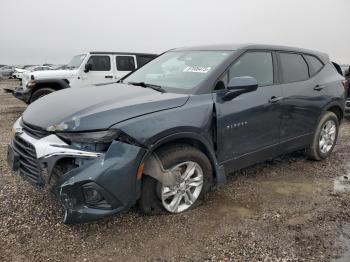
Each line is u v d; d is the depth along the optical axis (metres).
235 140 3.82
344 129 7.93
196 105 3.43
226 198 3.91
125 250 2.91
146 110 3.13
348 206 3.82
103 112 2.99
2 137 6.68
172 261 2.80
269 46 4.47
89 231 3.16
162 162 3.22
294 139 4.70
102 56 11.30
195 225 3.31
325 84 5.11
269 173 4.76
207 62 3.98
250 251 2.95
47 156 2.89
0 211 3.44
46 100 3.64
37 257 2.78
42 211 3.46
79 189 2.80
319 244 3.07
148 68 4.62
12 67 44.97
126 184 2.93
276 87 4.31
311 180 4.57
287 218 3.51
